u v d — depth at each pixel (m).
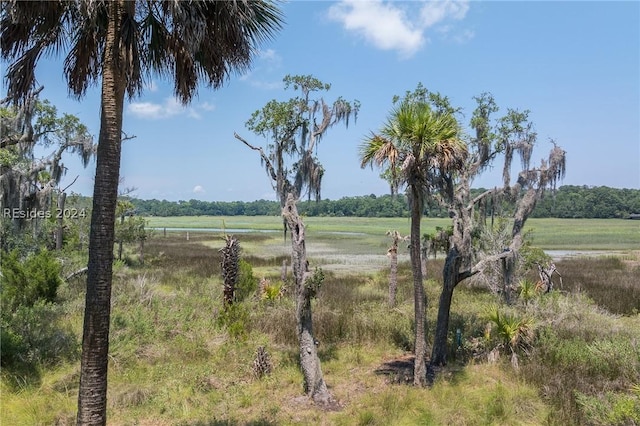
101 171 4.98
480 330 12.34
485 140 14.79
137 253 34.31
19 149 16.52
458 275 10.81
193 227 101.88
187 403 8.48
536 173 14.55
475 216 17.58
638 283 23.55
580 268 30.56
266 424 7.60
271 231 85.00
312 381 8.84
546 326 12.10
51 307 13.66
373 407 8.34
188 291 18.45
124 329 12.03
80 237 24.14
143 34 5.67
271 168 10.23
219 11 5.46
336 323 13.41
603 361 9.90
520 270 16.16
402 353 11.89
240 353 11.33
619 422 7.12
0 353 9.65
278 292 17.25
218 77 6.20
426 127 8.38
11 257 15.07
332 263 34.94
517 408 8.16
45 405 8.20
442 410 8.05
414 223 9.23
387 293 19.84
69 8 5.35
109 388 9.09
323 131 10.41
